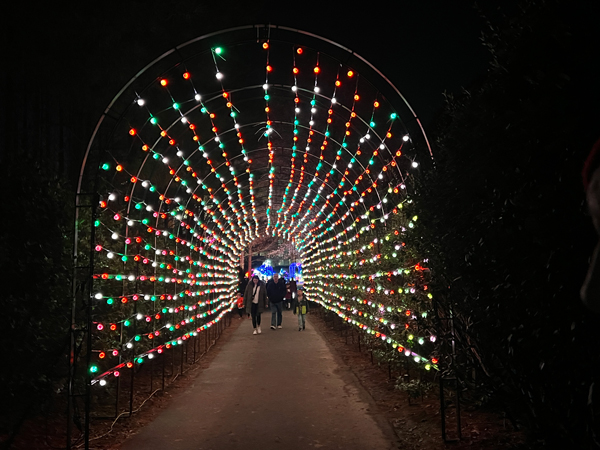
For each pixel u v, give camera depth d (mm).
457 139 4535
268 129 11508
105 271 7660
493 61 3766
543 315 3275
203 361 11445
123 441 5863
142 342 9094
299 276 28641
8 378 5254
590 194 1373
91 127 10508
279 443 5723
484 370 4934
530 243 3420
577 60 3125
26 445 5352
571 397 3123
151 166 11789
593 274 1289
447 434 5668
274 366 10672
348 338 14859
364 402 7441
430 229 5195
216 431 6219
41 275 5648
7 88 8906
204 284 13992
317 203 22125
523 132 3416
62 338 6211
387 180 12078
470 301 4434
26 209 5531
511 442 5125
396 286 9125
